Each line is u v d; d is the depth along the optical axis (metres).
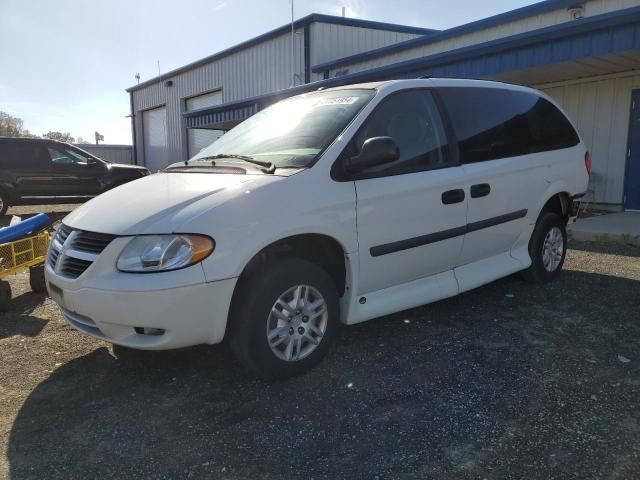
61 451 2.70
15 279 6.16
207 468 2.54
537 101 5.20
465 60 10.06
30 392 3.32
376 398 3.13
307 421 2.92
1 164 12.27
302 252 3.59
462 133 4.30
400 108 3.96
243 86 20.81
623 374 3.34
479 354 3.69
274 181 3.24
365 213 3.54
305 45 17.06
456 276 4.35
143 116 30.41
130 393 3.28
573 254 6.71
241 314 3.15
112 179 13.49
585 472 2.42
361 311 3.68
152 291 2.84
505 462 2.51
